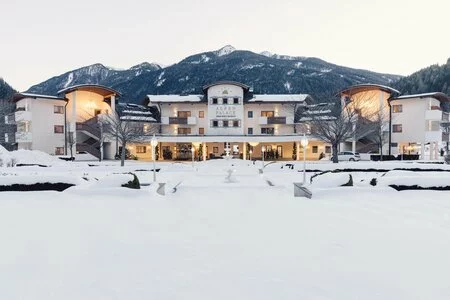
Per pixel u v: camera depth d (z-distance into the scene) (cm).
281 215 947
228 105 5484
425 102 4403
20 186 1435
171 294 434
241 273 504
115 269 522
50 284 468
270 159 5325
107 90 4938
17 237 710
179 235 724
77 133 4850
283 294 433
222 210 1031
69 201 1212
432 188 1393
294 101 5412
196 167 3328
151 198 1284
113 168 2906
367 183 1483
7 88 8150
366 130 4131
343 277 489
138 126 4359
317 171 2617
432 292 443
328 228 786
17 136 4541
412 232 746
